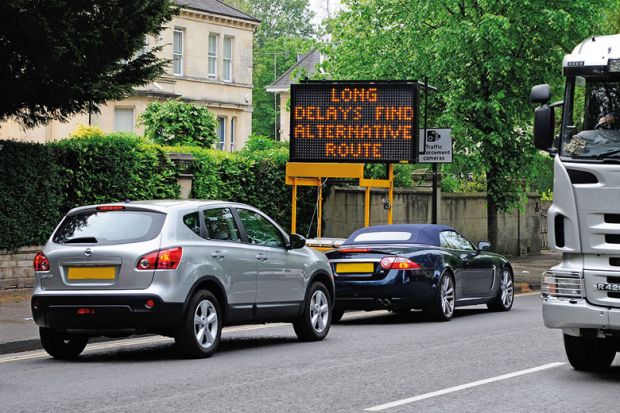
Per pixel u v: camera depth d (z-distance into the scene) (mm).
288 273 15742
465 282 20281
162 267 13453
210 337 14141
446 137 28062
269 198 29891
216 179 27844
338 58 36312
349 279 18984
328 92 27344
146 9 20672
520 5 32375
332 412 9930
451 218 38344
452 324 18969
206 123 37656
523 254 42094
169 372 12648
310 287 16328
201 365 13289
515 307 23281
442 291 19406
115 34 20094
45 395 10945
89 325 13523
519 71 33469
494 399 10695
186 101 54594
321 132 27344
